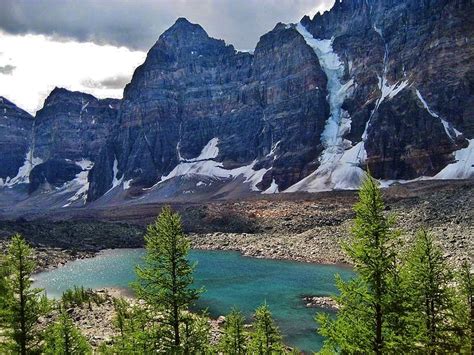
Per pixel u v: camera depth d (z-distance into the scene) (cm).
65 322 3216
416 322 2150
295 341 4878
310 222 13188
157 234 2953
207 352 3069
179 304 2877
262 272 8638
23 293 3083
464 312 2875
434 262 2841
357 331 2134
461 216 9506
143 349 2888
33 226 13862
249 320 5656
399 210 10788
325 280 7700
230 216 15150
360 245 2184
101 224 15325
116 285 8038
